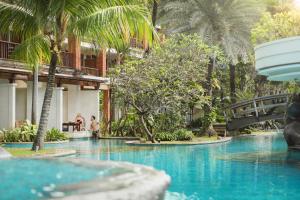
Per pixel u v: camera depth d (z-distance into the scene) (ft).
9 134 58.49
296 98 54.24
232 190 26.43
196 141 63.26
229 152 50.55
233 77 101.19
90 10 41.01
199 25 76.74
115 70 65.00
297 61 39.01
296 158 44.14
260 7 81.66
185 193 25.49
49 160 13.42
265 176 31.89
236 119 82.99
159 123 65.10
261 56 42.34
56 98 73.20
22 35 44.45
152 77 59.98
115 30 41.47
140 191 8.47
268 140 74.59
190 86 65.57
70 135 72.90
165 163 39.42
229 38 76.13
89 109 84.74
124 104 65.57
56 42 43.14
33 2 39.88
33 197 8.02
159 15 85.35
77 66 77.77
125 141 67.41
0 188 8.86
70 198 7.59
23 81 75.25
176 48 66.23
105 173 10.52
